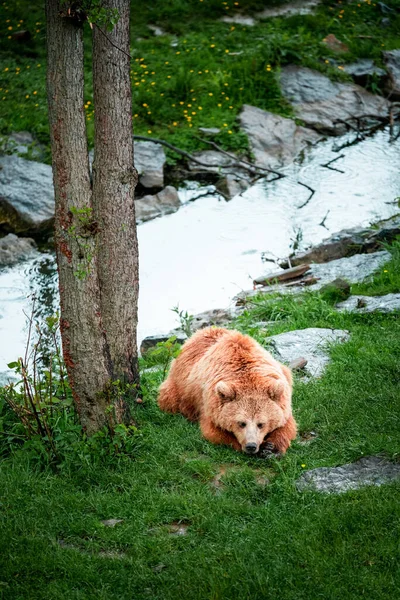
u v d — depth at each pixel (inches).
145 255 784.9
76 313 376.8
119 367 431.8
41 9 1201.4
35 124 952.3
